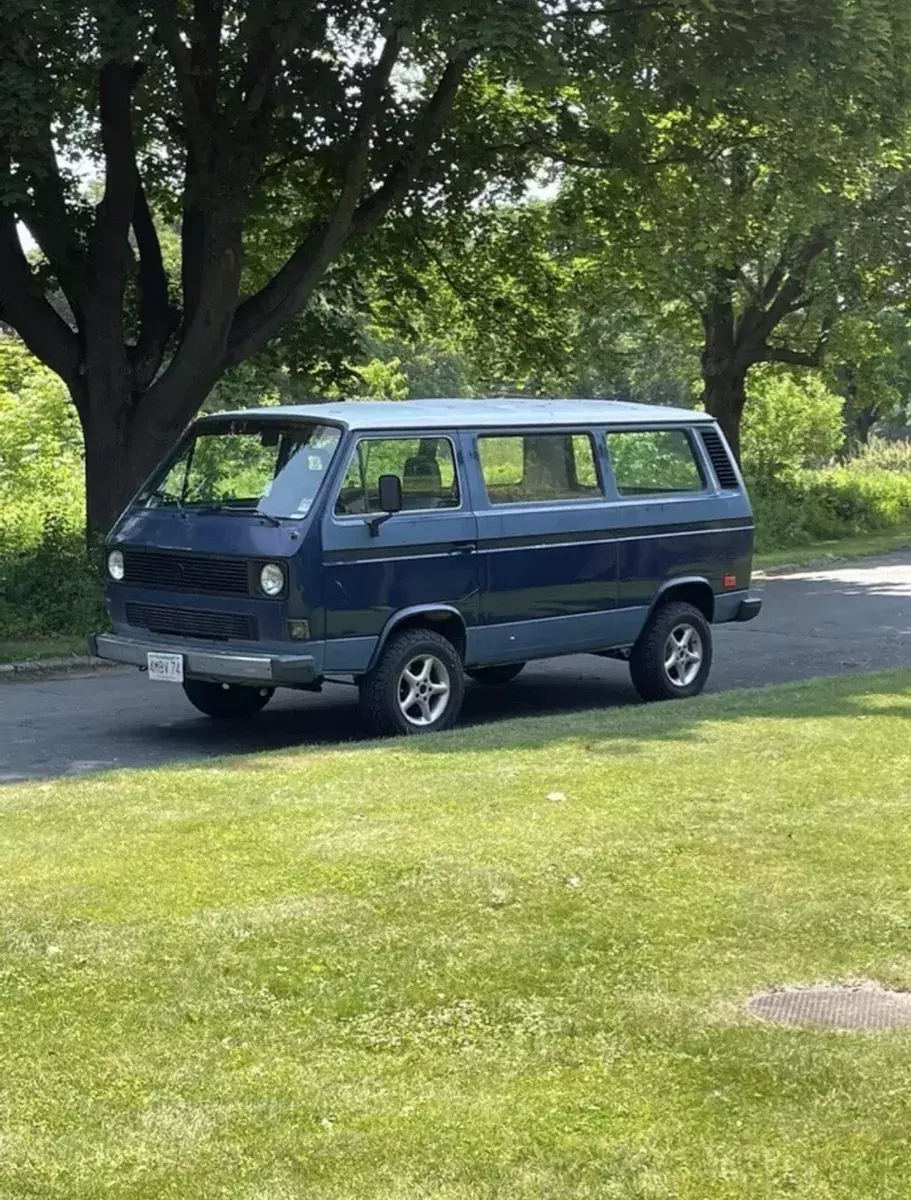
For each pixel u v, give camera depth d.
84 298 19.02
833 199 25.91
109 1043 4.80
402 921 5.90
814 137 21.69
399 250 23.58
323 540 10.81
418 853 6.79
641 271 26.36
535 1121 4.23
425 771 8.68
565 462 12.51
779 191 24.23
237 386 25.78
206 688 12.38
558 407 12.85
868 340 37.41
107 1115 4.29
